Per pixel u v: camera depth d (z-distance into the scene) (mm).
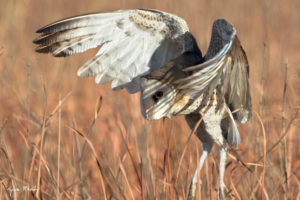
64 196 8578
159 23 8625
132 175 9547
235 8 24547
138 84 8820
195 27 18203
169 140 8312
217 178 8578
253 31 21344
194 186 8328
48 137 10125
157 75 8258
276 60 16609
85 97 14648
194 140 9328
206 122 8453
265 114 11062
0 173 8547
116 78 8805
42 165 8938
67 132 11125
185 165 9656
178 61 8336
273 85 13422
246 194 8883
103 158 9375
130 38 8734
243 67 8078
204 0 23812
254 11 24094
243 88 8281
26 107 10250
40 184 8211
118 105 11672
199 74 7184
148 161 8727
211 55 8281
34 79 12383
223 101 8438
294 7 28469
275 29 23203
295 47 21391
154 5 23484
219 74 7465
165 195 8055
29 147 8656
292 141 10023
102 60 8742
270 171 9164
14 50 15859
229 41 7246
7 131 10766
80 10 27906
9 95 13047
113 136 10594
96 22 8656
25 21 22328
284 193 8609
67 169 9523
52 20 24375
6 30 19812
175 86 8227
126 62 8789
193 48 8602
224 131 8836
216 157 9367
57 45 8656
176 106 8289
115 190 8305
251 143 10102
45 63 12656
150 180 8562
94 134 10797
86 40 8688
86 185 8891
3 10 21969
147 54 8773
